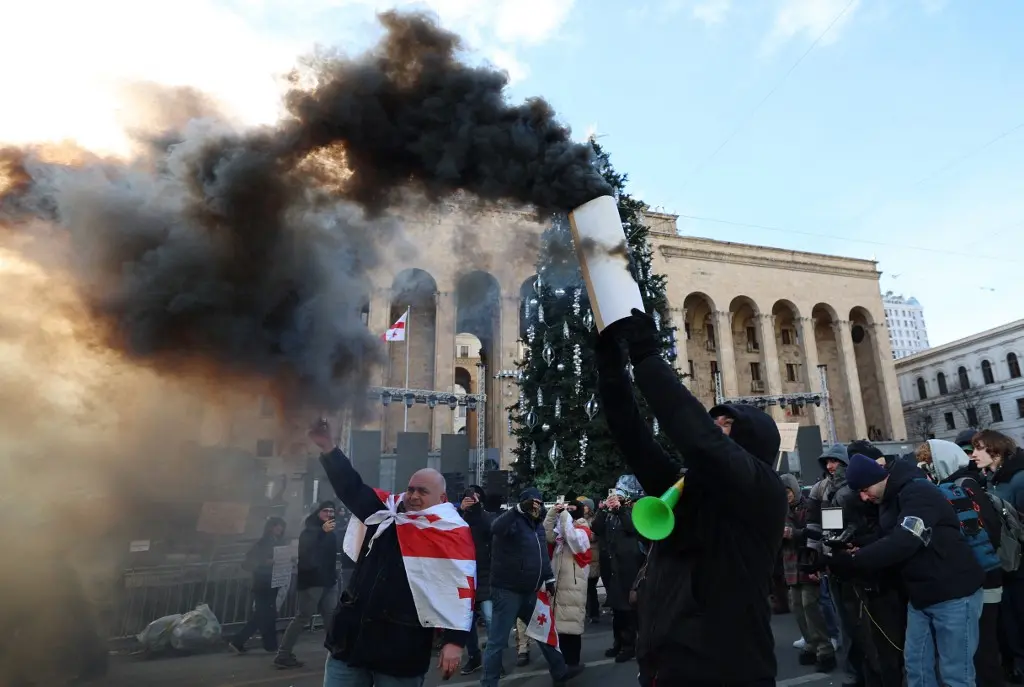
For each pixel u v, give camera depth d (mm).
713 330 39969
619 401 2262
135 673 6383
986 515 4480
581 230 2400
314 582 6848
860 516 4758
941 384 54031
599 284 2248
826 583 6293
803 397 28547
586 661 6859
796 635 7629
